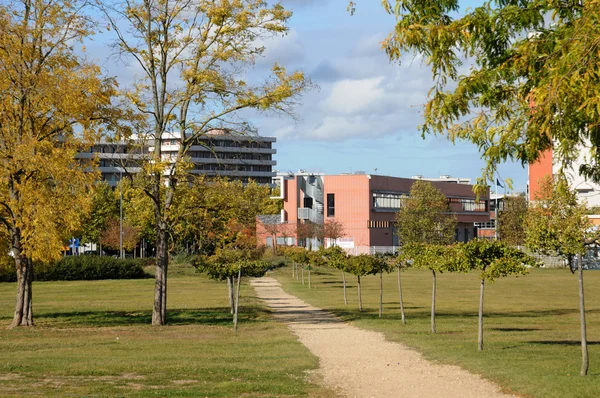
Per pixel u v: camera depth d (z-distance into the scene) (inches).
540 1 500.1
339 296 1831.9
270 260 3319.4
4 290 2107.5
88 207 1049.5
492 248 797.2
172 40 1102.4
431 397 516.4
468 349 781.9
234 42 1093.1
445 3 562.9
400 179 4584.2
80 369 662.5
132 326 1130.7
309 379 609.6
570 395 496.1
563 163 478.3
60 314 1369.3
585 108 429.4
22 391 545.0
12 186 1050.7
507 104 524.4
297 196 4192.9
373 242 4247.0
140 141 1110.4
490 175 493.7
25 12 1082.1
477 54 542.6
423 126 537.6
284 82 1094.4
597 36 427.2
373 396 527.8
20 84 1045.8
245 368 671.8
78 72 1064.2
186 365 690.8
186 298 1791.3
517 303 1582.2
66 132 1090.7
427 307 1485.0
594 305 1519.4
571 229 605.0
